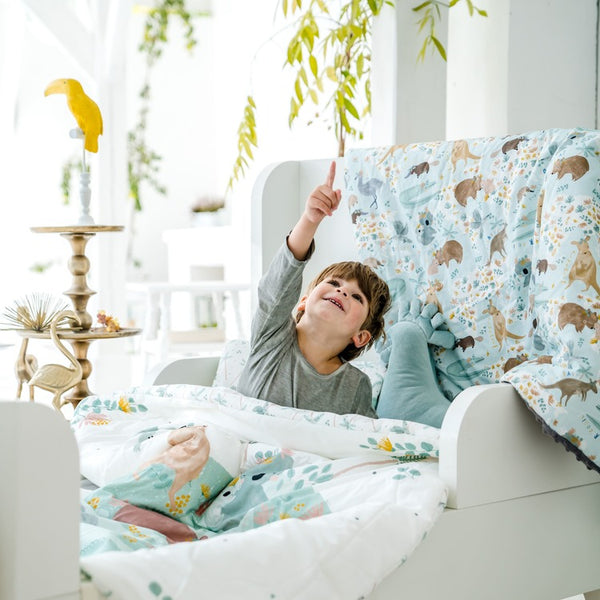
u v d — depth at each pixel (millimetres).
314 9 3182
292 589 835
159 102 5750
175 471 1113
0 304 5230
